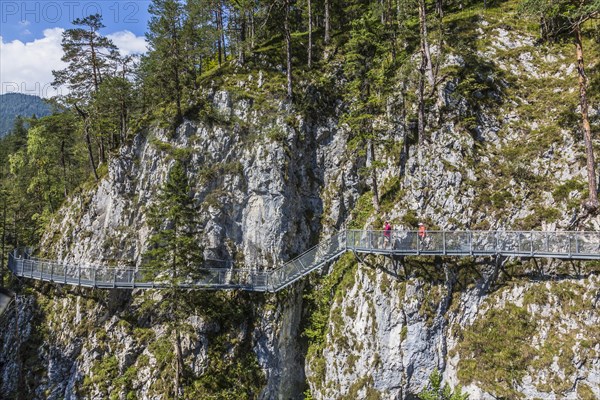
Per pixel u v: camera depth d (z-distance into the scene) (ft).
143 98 164.45
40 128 191.42
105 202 137.80
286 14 144.77
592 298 91.61
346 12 169.48
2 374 126.72
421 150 116.98
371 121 123.75
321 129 140.87
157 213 122.01
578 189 102.47
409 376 100.78
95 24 157.99
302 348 120.98
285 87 143.13
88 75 161.27
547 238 92.73
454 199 109.60
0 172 262.88
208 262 124.77
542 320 94.84
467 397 93.81
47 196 192.75
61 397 118.83
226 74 148.25
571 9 113.91
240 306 119.44
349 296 110.93
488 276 101.14
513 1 153.28
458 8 163.02
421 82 118.42
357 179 134.41
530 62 130.82
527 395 90.94
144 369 115.34
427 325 100.73
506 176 110.52
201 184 130.41
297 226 131.85
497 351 95.86
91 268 122.52
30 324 130.62
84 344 122.11
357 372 104.58
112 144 168.86
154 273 109.50
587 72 119.14
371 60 134.92
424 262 102.78
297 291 122.52
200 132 135.95
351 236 104.68
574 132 109.91
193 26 140.46
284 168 131.44
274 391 116.67
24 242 190.39
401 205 113.60
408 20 146.61
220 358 114.52
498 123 120.26
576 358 89.25
